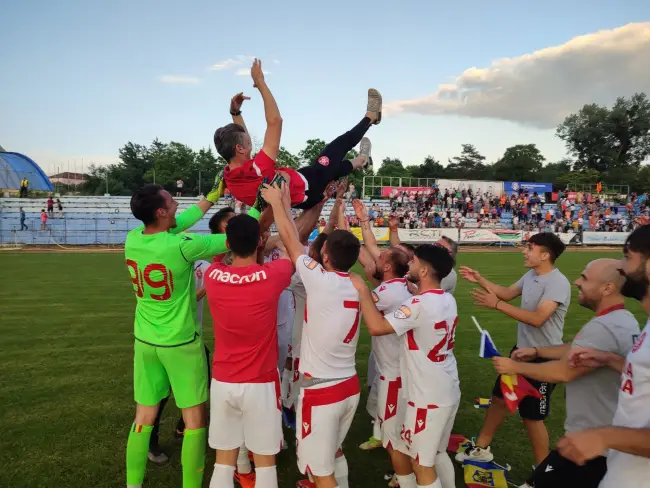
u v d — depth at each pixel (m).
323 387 2.80
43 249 23.00
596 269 2.58
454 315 3.03
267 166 3.08
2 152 38.69
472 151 70.56
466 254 22.39
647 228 2.09
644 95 64.88
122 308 9.27
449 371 3.02
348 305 2.81
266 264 2.88
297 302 3.87
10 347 6.75
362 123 3.86
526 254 3.66
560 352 3.03
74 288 11.47
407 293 3.53
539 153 70.06
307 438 2.82
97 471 3.64
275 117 3.05
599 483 2.20
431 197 32.47
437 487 2.96
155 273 2.96
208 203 3.67
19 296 10.42
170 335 3.05
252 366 2.79
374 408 4.13
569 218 30.83
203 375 3.20
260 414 2.81
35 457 3.84
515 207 31.61
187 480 3.11
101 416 4.60
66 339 7.18
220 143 3.11
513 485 3.62
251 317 2.71
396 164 76.75
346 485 3.12
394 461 3.29
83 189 56.84
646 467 1.84
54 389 5.26
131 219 28.38
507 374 2.71
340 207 4.19
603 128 65.69
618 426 1.80
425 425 2.94
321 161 3.53
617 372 2.46
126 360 6.25
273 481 2.88
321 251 3.06
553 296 3.44
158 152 61.62
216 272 2.82
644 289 2.04
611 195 40.88
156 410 3.22
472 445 4.01
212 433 2.91
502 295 3.95
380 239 25.84
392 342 3.38
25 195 33.09
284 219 2.91
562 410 5.04
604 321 2.52
